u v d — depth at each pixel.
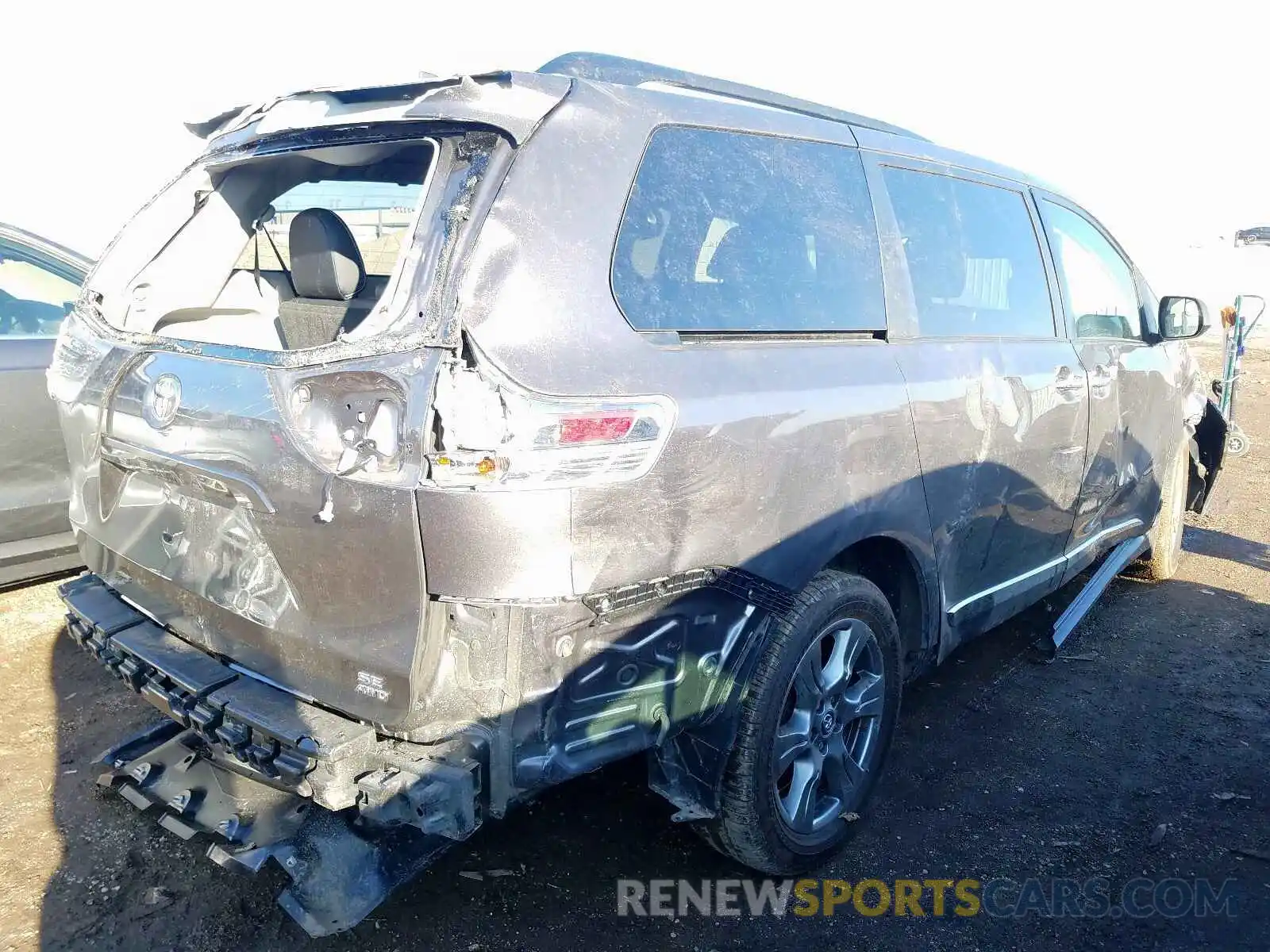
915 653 3.21
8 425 4.08
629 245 2.21
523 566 1.90
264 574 2.17
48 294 4.61
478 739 1.98
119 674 2.44
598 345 2.06
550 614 1.97
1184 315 4.45
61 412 2.80
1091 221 4.34
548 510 1.91
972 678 4.16
